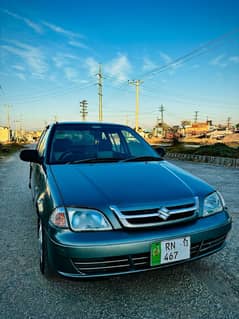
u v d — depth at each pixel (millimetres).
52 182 2244
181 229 1970
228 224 2258
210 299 2057
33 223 3900
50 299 2053
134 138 3654
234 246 3045
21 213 4406
